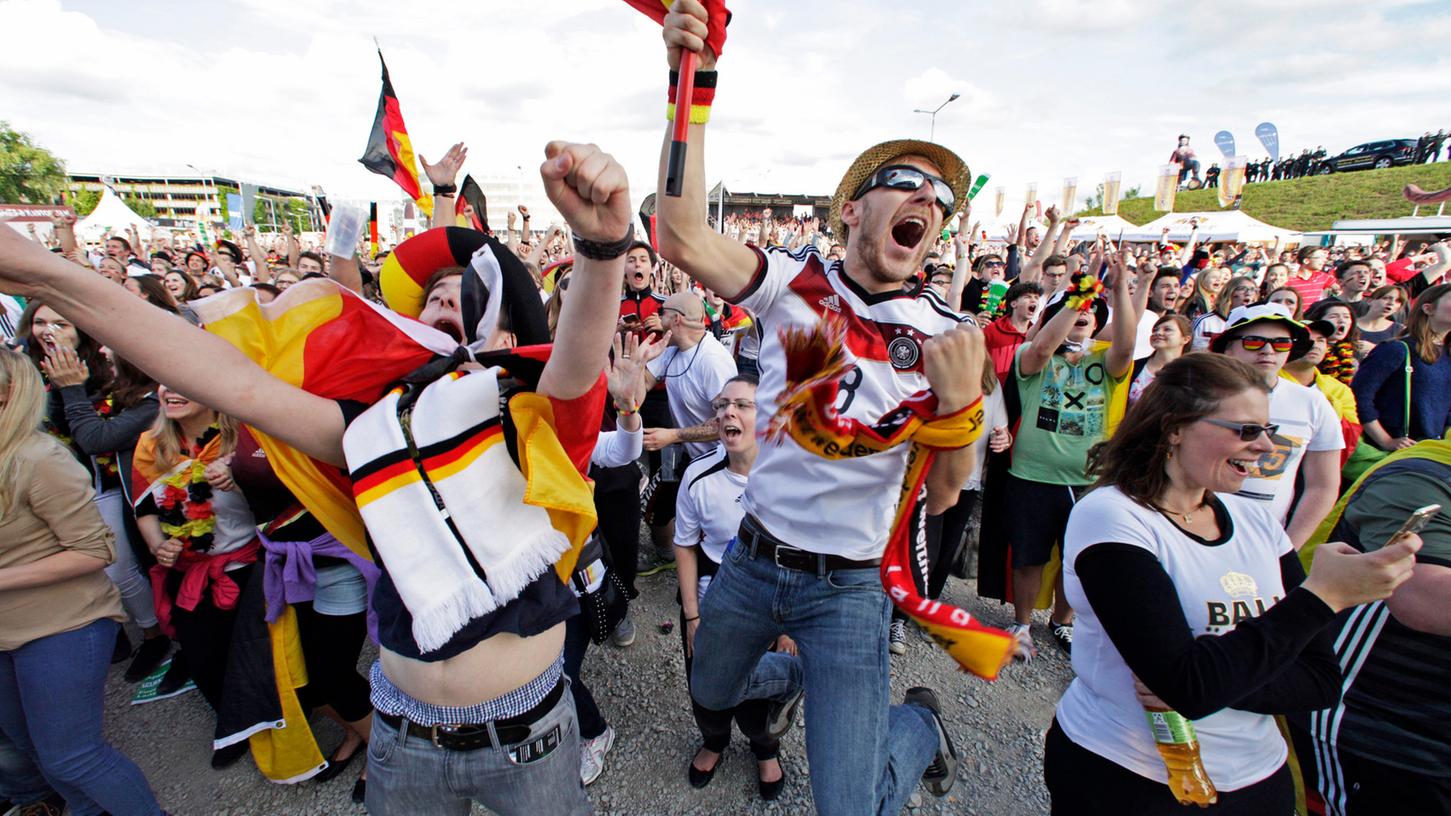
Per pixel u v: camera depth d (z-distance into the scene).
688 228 1.45
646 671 3.24
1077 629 1.71
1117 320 3.15
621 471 3.25
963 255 5.00
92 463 3.04
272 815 2.42
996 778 2.64
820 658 1.78
